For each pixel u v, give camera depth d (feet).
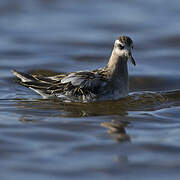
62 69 64.54
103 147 37.60
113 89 51.93
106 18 87.20
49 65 65.82
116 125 43.09
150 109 48.75
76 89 52.01
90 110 47.96
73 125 42.91
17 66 65.05
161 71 64.64
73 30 81.30
